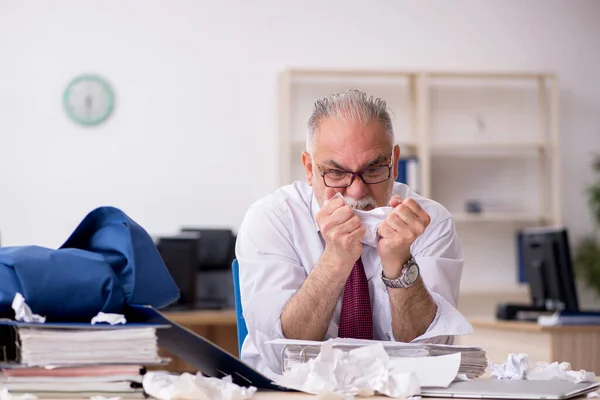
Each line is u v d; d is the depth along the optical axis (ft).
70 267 3.85
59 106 16.37
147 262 4.08
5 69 16.28
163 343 4.02
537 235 12.27
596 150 17.90
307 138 5.55
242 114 16.78
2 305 3.76
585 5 17.97
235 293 6.08
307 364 4.04
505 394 3.83
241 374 4.00
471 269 17.54
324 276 5.09
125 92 16.51
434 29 17.48
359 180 5.24
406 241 4.90
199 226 16.57
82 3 16.48
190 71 16.69
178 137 16.60
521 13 17.76
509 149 17.70
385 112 5.39
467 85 17.57
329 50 17.13
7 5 16.31
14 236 16.15
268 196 6.17
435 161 17.53
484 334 12.04
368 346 4.19
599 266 16.74
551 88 17.08
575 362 10.82
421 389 3.96
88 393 3.58
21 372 3.59
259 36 16.90
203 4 16.76
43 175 16.26
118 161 16.42
